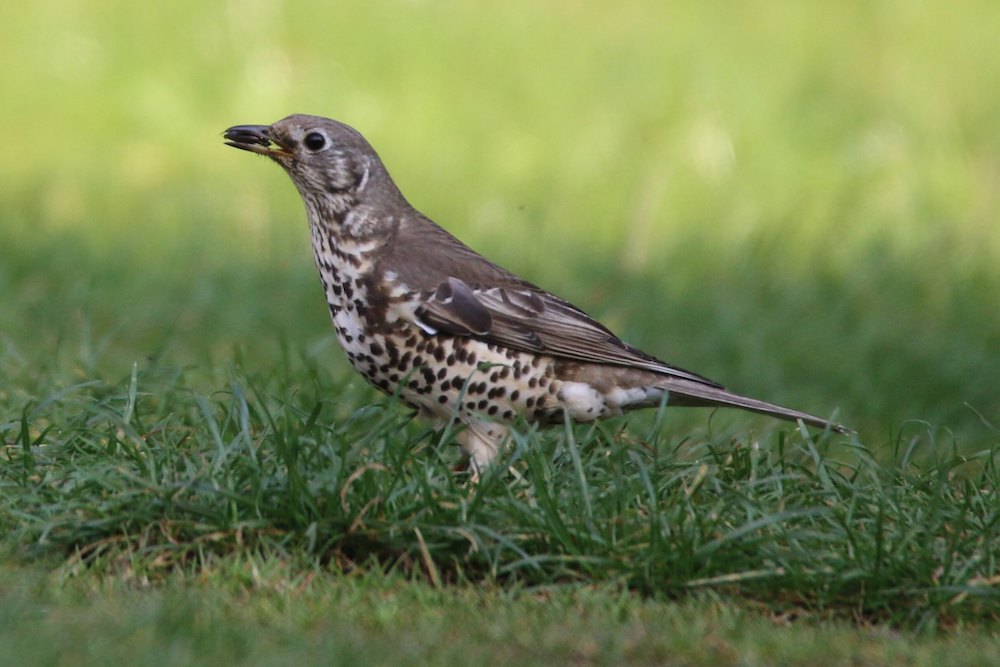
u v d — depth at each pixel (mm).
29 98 21500
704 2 24172
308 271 16156
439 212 18750
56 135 20891
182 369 10875
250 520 8141
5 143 20625
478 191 19516
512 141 20891
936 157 20688
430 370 9578
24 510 8312
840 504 8648
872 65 22875
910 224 19297
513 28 22953
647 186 19766
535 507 8305
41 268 15758
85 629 6832
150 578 7832
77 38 22359
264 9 22797
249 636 6863
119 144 20734
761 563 7996
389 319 9562
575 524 8102
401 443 9359
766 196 19922
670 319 15844
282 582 7750
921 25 23625
